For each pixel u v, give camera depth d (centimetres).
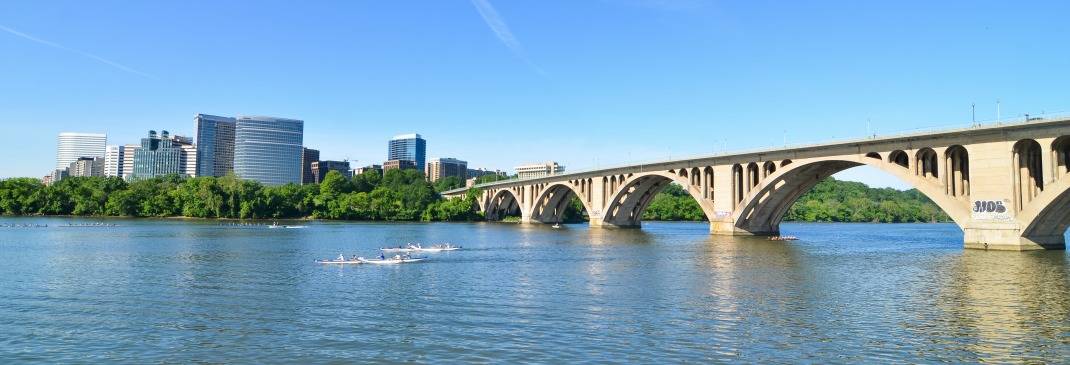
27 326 3097
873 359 2498
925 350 2622
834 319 3209
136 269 5334
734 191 10000
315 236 10388
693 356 2539
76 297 3906
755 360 2486
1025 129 6156
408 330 2977
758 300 3762
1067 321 3145
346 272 5181
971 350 2623
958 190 6881
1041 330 2955
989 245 6494
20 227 12538
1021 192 6328
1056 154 6044
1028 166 6306
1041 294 3916
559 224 17150
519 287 4312
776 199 9812
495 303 3669
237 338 2838
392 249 7569
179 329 3019
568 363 2442
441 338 2820
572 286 4356
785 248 7756
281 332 2948
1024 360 2478
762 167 9338
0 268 5394
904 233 13112
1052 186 5916
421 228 14288
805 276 4878
